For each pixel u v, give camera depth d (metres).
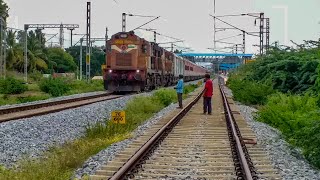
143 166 11.22
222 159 12.20
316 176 10.38
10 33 100.44
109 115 24.05
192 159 12.22
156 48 49.88
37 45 109.69
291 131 16.08
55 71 118.25
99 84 59.56
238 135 16.11
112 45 43.75
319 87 23.11
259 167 11.17
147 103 27.75
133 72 43.25
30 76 96.00
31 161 11.89
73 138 16.80
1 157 12.72
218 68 131.75
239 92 38.31
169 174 10.35
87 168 11.02
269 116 22.44
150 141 13.60
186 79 81.00
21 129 17.28
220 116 24.27
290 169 11.16
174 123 20.28
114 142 15.43
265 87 34.00
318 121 12.88
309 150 12.39
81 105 29.02
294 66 31.64
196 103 34.72
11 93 53.06
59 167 10.99
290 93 27.94
